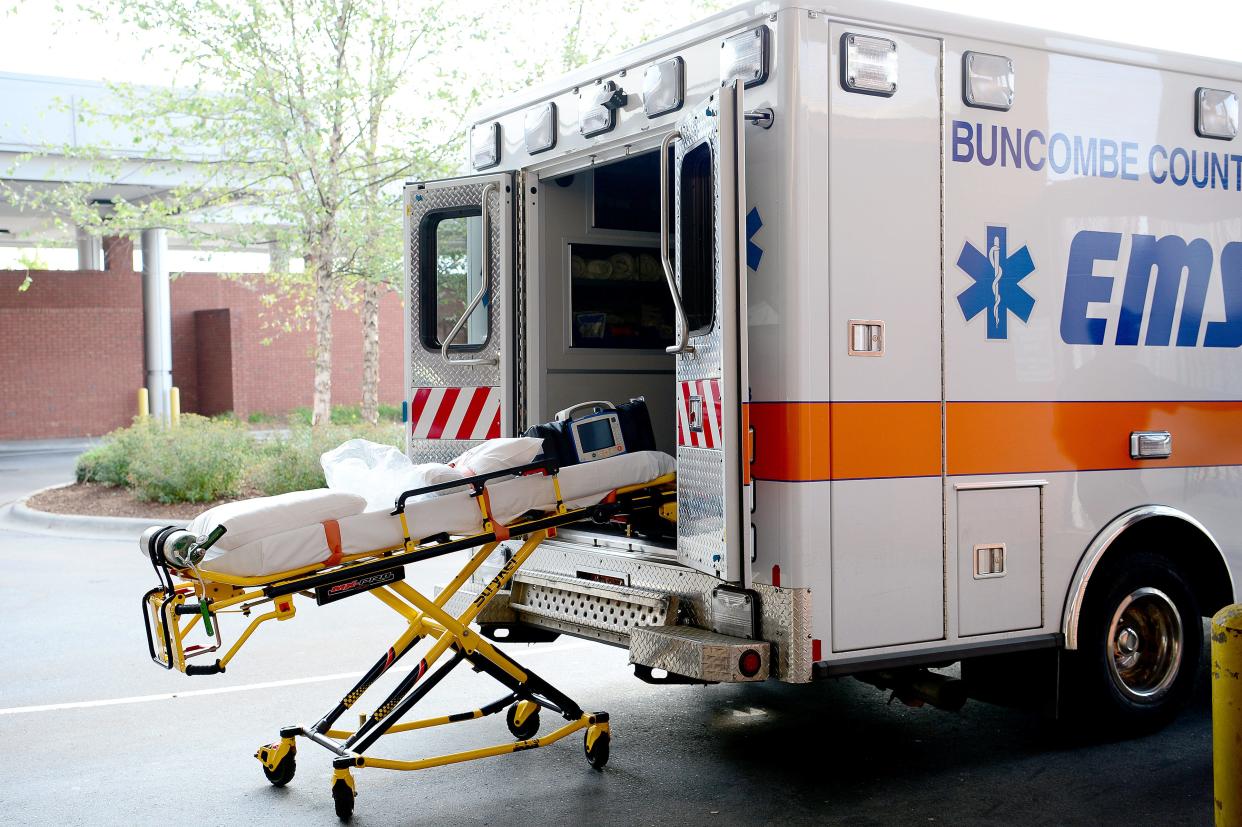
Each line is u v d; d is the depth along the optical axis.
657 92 5.07
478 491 4.73
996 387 4.83
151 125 15.95
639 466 5.20
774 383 4.42
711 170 4.55
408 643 4.81
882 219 4.54
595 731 4.96
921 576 4.64
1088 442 5.10
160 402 27.36
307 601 8.53
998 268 4.83
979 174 4.78
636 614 5.00
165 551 4.19
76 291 28.53
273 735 5.51
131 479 13.80
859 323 4.48
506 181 6.15
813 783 4.79
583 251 6.37
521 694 4.97
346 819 4.45
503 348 6.16
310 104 14.97
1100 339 5.14
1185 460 5.40
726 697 6.12
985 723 5.66
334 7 15.02
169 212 16.36
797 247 4.34
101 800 4.67
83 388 27.88
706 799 4.61
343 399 30.48
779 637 4.40
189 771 5.02
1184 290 5.40
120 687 6.32
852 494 4.47
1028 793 4.66
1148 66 5.27
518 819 4.42
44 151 17.42
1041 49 4.95
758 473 4.49
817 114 4.39
